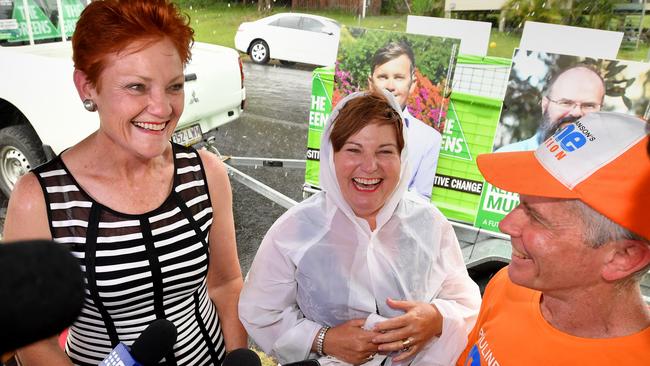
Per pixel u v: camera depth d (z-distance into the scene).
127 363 0.95
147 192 1.32
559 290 0.96
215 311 1.58
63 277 0.34
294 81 5.68
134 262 1.29
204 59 4.08
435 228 1.55
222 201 1.49
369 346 1.37
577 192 0.87
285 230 1.47
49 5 4.71
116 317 1.33
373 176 1.36
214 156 1.50
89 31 1.08
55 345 1.27
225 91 4.25
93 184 1.26
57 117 3.77
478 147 2.97
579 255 0.89
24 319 0.32
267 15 5.51
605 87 2.55
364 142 1.35
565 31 2.56
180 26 1.15
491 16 3.34
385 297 1.46
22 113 4.16
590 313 0.95
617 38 2.49
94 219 1.25
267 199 4.52
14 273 0.32
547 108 2.69
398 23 3.94
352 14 4.70
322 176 1.45
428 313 1.40
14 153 4.17
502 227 0.99
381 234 1.47
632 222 0.82
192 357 1.43
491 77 2.80
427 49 2.84
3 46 4.39
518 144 2.82
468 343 1.32
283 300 1.49
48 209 1.22
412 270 1.48
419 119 2.95
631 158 0.84
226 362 0.98
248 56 5.69
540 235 0.92
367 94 1.43
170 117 1.21
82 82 1.17
